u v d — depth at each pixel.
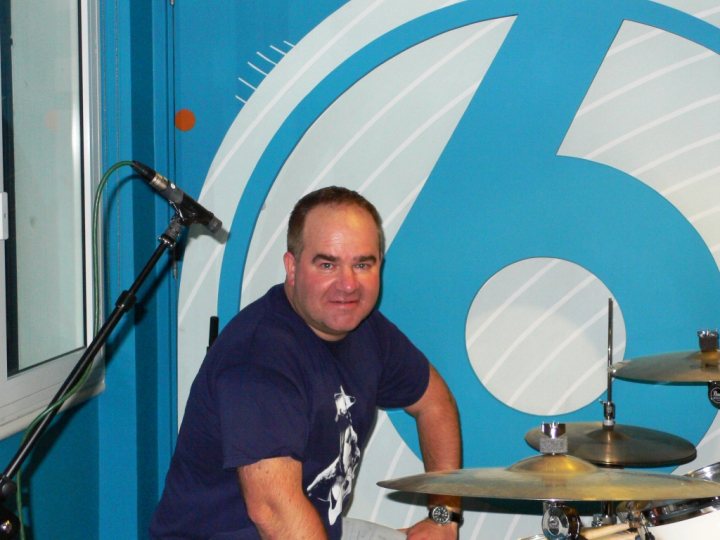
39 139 2.10
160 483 2.72
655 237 2.59
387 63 2.64
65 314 2.24
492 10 2.58
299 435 1.63
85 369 1.83
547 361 2.66
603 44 2.58
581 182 2.61
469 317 2.68
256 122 2.67
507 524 2.69
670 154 2.60
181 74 2.69
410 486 1.56
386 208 2.67
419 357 2.16
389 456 2.69
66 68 2.25
